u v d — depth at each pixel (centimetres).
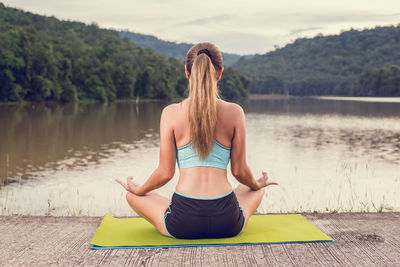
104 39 15438
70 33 13662
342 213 298
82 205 728
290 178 1013
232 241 228
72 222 275
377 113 4444
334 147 1683
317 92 19062
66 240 237
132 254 213
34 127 2580
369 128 2623
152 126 2722
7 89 6594
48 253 215
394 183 934
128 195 246
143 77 9775
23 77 6838
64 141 1870
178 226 223
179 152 224
